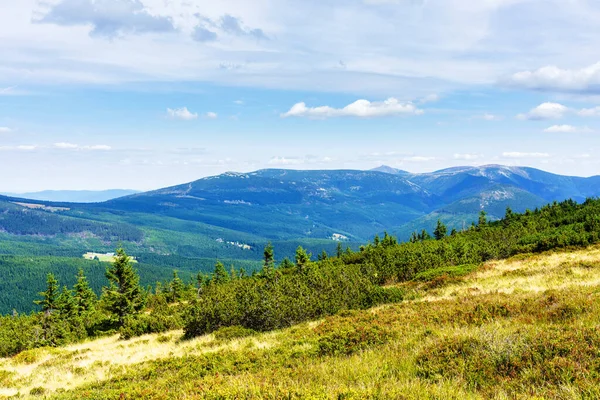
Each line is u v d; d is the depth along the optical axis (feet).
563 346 25.17
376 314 54.19
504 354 25.85
